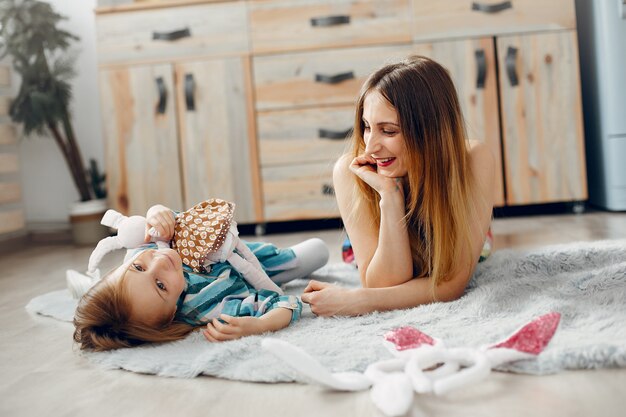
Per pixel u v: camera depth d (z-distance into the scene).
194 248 1.27
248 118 2.85
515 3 2.75
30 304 1.58
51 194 3.38
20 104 2.94
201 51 2.84
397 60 1.32
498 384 0.86
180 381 0.98
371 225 1.37
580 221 2.55
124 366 1.05
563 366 0.89
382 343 1.03
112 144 2.91
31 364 1.12
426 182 1.26
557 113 2.78
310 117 2.84
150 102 2.88
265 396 0.89
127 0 3.08
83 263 2.38
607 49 2.70
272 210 2.88
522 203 2.82
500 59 2.77
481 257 1.59
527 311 1.14
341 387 0.87
